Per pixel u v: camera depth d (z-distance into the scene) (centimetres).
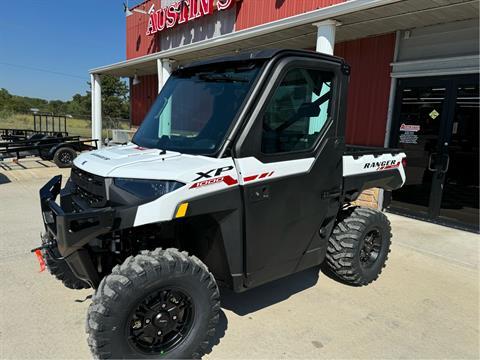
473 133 593
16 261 431
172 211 231
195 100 299
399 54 667
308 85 293
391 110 688
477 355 283
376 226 389
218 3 959
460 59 585
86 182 266
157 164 252
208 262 284
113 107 5503
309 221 310
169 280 236
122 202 233
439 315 339
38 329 298
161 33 1277
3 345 277
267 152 274
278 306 347
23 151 1214
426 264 459
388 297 370
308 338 298
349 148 466
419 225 622
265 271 291
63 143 1173
